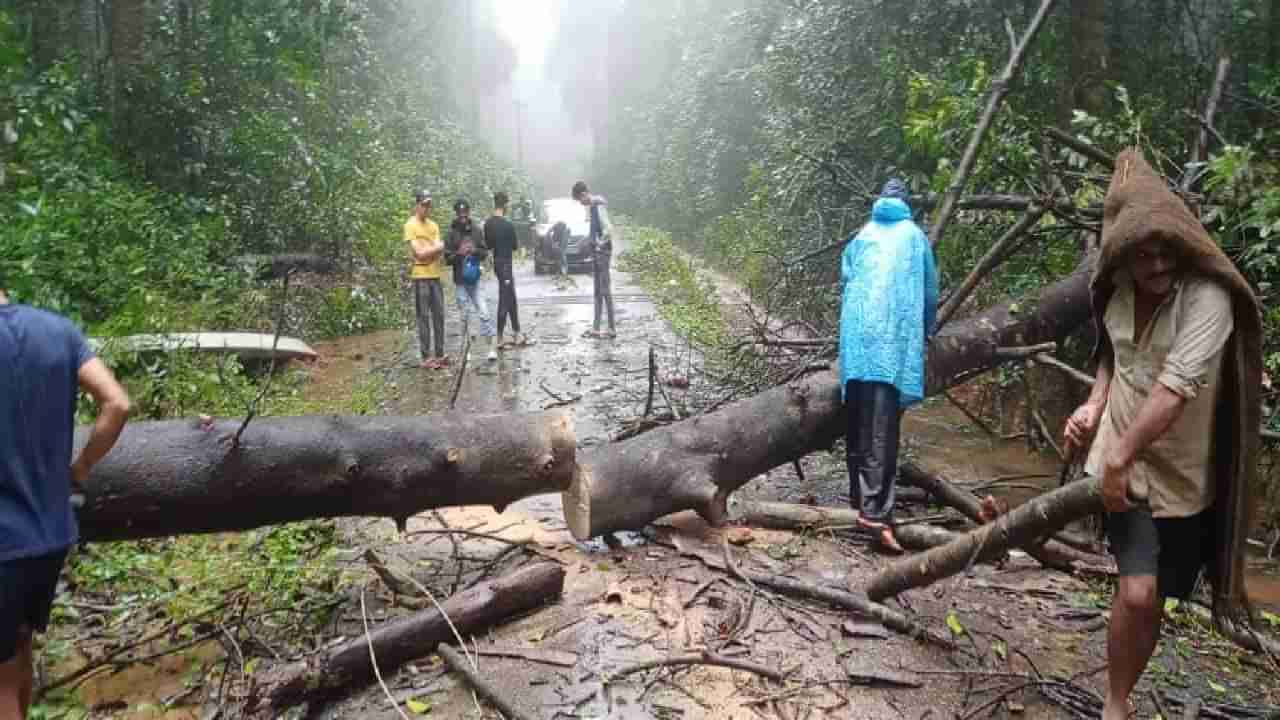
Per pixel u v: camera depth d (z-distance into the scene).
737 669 3.31
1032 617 3.81
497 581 3.67
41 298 5.97
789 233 11.29
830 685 3.23
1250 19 6.61
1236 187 4.73
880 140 9.30
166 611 3.71
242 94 11.13
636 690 3.18
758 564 4.26
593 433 6.51
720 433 4.60
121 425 2.52
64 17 9.30
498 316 10.17
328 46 12.12
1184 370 2.49
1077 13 7.19
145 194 8.91
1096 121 5.68
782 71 12.48
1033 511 3.08
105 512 3.45
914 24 8.87
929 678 3.29
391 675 3.32
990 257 5.37
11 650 2.40
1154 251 2.58
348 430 3.83
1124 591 2.71
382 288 12.19
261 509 3.71
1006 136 6.04
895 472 4.46
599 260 10.59
